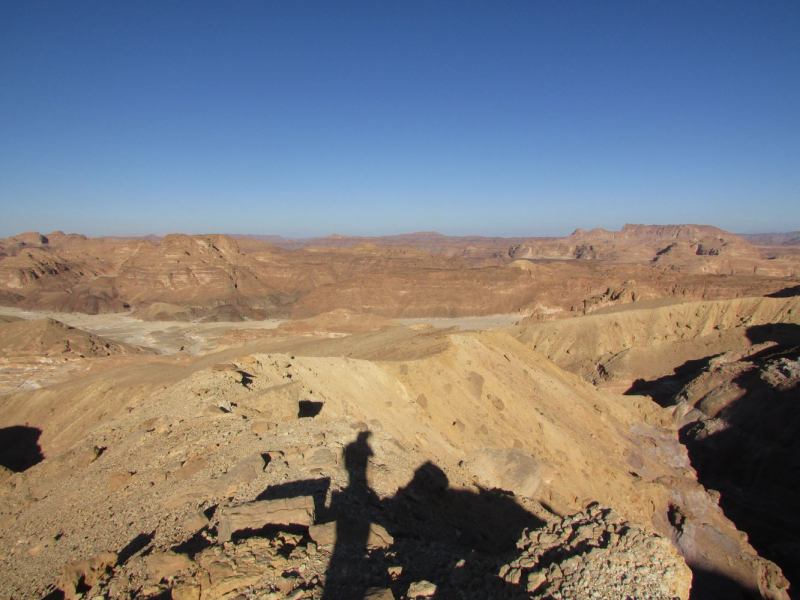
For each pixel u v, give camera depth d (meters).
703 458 53.19
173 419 22.17
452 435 28.72
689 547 32.06
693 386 62.59
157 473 17.62
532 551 12.16
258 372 28.41
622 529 12.25
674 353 79.94
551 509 25.41
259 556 11.37
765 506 45.91
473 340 40.34
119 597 10.48
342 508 14.67
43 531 15.95
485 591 11.08
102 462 19.81
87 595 10.96
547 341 94.88
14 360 82.31
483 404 32.53
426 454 23.67
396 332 57.56
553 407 37.44
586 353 89.81
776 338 74.56
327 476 16.47
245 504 13.45
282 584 10.48
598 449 35.50
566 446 32.56
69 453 21.64
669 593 10.44
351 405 26.73
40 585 12.61
